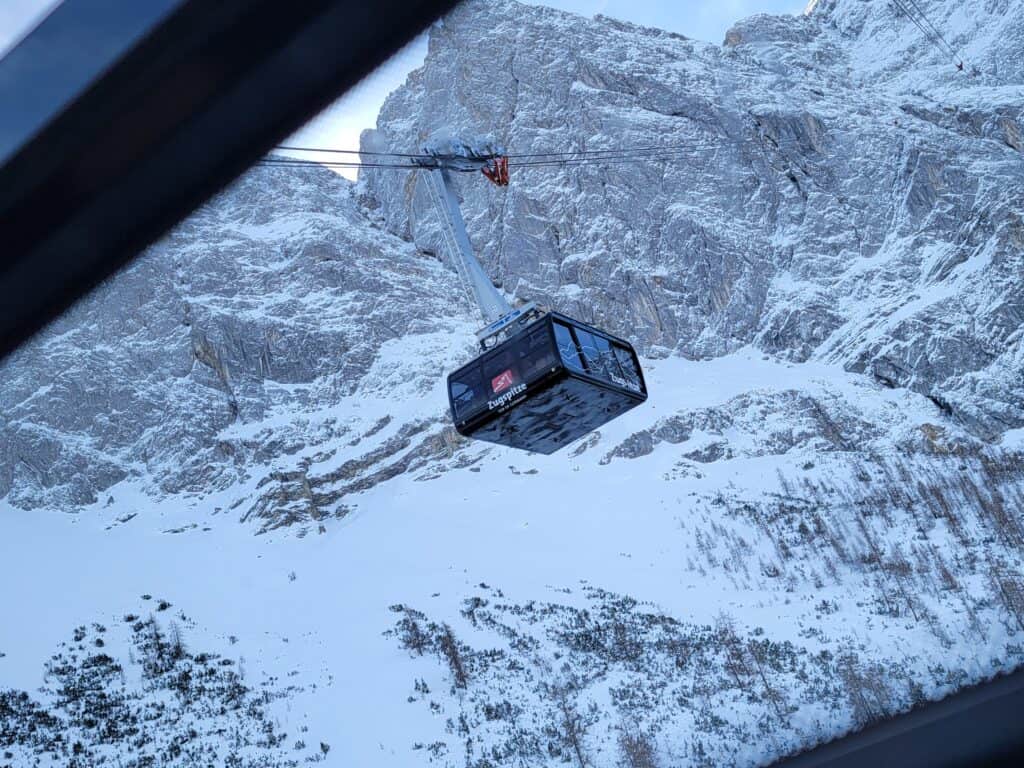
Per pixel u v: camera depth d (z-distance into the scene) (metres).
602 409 33.97
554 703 90.12
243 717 92.44
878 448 188.38
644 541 148.38
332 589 141.38
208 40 4.66
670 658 100.44
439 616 120.75
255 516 199.88
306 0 4.69
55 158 4.74
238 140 5.09
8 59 4.70
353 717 91.00
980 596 104.25
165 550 183.25
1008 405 197.75
